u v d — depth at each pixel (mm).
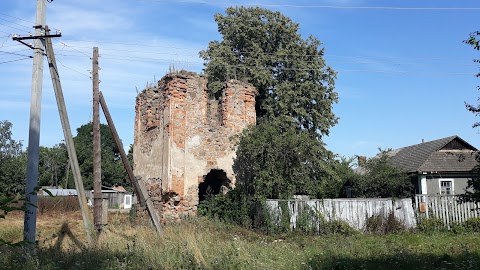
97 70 15969
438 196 20078
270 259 11164
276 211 18453
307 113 25875
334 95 26516
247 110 22062
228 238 15445
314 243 15211
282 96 25016
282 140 18922
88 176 67812
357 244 14734
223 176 21266
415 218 19875
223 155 20969
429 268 10383
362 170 31328
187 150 20078
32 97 12570
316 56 26656
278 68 26578
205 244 12352
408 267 10555
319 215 18516
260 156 19031
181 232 14906
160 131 20812
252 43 26641
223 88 21984
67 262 10227
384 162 24984
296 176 18875
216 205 19969
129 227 16891
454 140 27234
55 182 69938
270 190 18734
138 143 23531
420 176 25547
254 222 18781
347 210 19141
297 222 18469
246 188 20344
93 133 15586
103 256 10656
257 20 26938
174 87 20141
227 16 27812
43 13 13094
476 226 19203
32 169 12258
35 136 12445
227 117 21406
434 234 17984
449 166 25719
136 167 23375
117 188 66875
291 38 27141
